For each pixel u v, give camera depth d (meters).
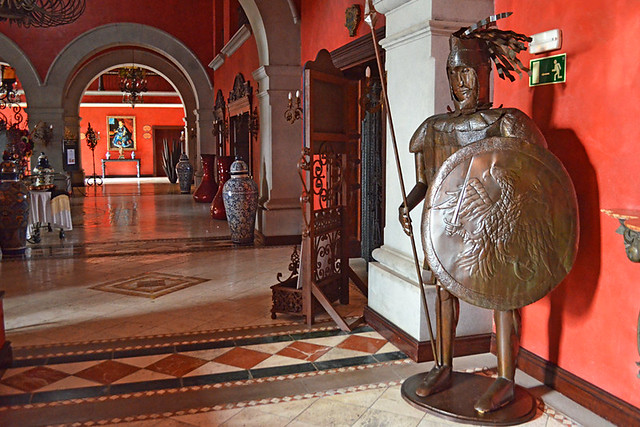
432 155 3.19
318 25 7.41
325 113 4.65
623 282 2.88
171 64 18.45
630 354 2.85
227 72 13.24
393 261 4.23
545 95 3.35
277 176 8.44
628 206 2.84
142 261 7.24
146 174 28.97
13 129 10.50
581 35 3.07
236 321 4.70
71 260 7.32
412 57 3.97
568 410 3.06
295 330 4.46
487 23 2.80
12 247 7.66
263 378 3.53
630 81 2.80
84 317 4.83
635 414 2.80
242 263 7.08
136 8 15.26
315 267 4.61
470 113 3.00
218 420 2.98
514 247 2.78
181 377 3.55
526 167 2.78
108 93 27.16
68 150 17.39
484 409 2.93
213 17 15.34
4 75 14.55
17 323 4.67
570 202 2.78
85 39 14.98
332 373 3.60
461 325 3.85
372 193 6.75
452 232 2.85
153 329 4.50
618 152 2.88
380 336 4.31
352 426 2.91
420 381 3.35
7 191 7.51
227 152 13.74
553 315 3.35
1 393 3.33
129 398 3.25
